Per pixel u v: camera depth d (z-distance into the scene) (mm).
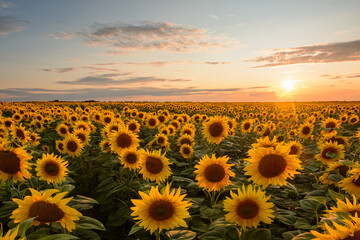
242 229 3719
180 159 9594
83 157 9078
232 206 3492
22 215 2840
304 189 6805
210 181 4672
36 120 14570
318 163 6180
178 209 3080
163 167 5328
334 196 3754
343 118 17484
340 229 1980
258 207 3422
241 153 11172
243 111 36562
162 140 9266
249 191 3479
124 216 5387
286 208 5750
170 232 3449
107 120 14086
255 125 14273
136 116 18734
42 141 12453
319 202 4090
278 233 4762
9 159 4324
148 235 4984
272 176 4141
